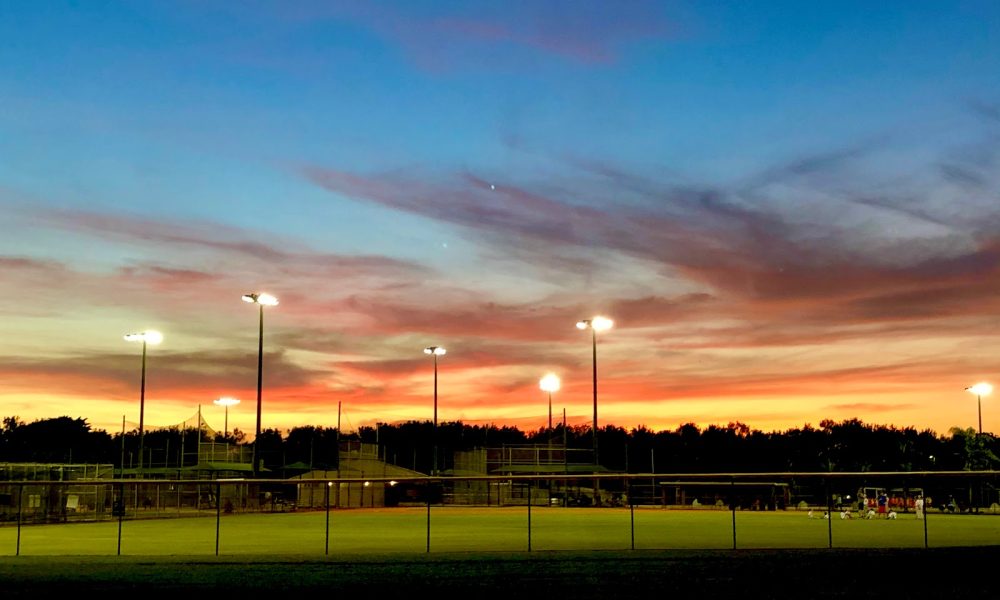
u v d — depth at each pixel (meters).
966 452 100.12
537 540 38.34
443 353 84.00
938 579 22.52
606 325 75.06
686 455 136.88
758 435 142.88
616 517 58.56
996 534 41.72
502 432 152.50
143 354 69.69
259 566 25.89
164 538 41.09
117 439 144.88
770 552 28.78
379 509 70.31
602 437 148.75
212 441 82.56
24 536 42.69
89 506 62.38
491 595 20.41
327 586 21.78
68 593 20.91
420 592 20.92
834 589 21.12
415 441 146.12
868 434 136.38
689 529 45.69
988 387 98.94
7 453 136.75
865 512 59.00
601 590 21.06
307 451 151.00
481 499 79.69
